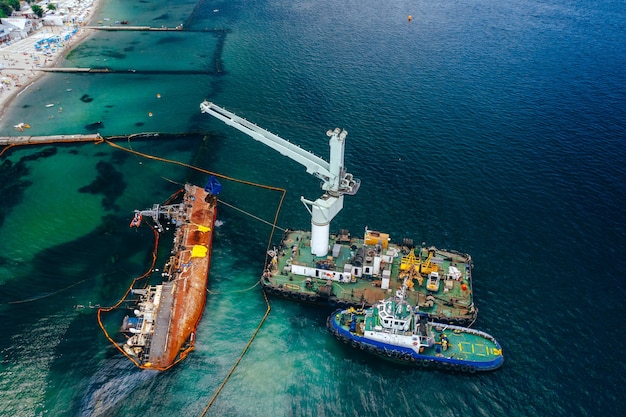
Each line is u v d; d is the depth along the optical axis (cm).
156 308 9669
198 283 10262
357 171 13675
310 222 12244
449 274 10025
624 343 9156
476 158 14275
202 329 9562
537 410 8138
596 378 8575
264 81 18938
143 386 8462
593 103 17138
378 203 12562
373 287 9994
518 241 11412
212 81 19075
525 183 13262
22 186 13438
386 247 10656
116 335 9300
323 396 8412
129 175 13950
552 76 19125
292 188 13412
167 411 8131
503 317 9656
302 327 9600
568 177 13462
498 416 8088
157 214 12062
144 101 17825
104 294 10206
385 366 8912
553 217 12106
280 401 8319
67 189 13362
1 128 16112
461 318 9275
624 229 11725
